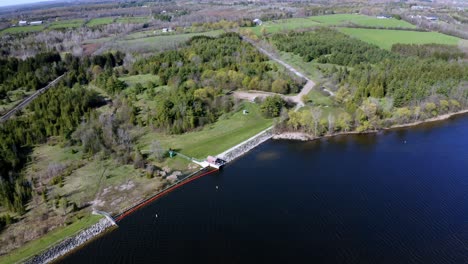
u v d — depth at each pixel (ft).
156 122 515.50
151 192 375.86
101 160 435.94
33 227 319.88
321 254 288.51
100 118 518.78
